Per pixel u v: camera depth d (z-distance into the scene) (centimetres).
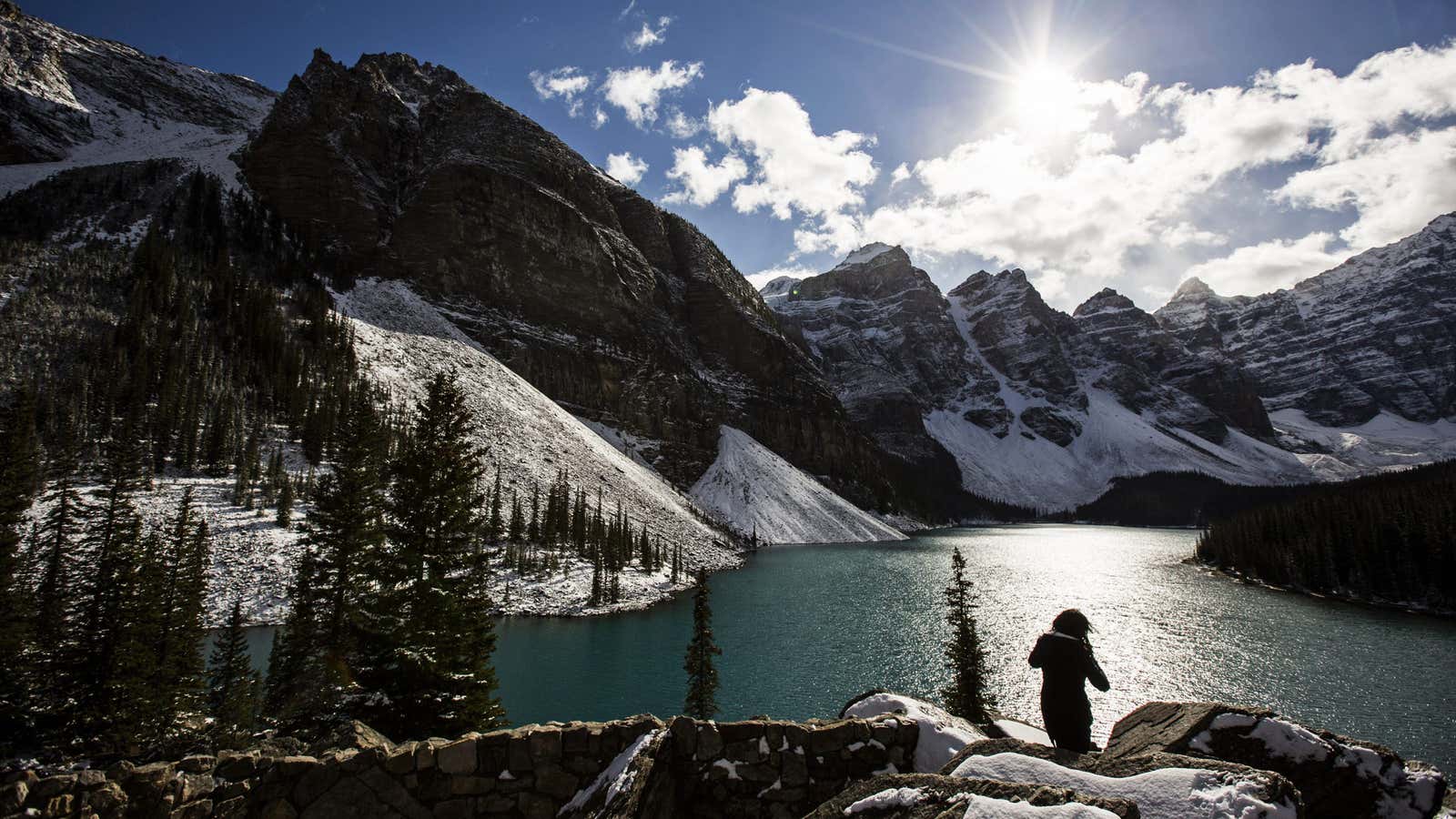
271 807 885
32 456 2745
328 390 9119
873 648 6178
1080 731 749
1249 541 11969
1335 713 4722
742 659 5809
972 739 884
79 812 805
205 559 3225
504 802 909
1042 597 9044
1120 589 9919
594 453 13588
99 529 2816
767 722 937
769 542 16012
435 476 2105
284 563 5675
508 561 7788
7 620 2350
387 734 1797
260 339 9825
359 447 2727
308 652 2569
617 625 6712
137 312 8919
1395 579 9244
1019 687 4981
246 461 7144
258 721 2580
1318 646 6556
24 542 4209
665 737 909
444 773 917
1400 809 601
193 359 8719
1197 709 722
